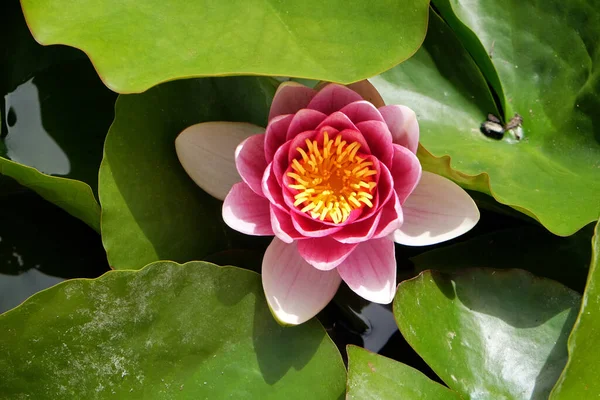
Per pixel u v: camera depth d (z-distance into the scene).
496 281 0.83
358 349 0.80
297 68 0.78
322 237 0.80
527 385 0.81
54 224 0.85
